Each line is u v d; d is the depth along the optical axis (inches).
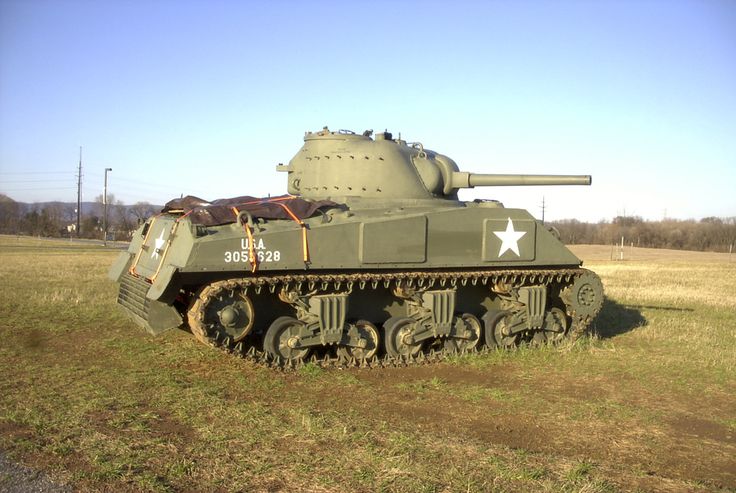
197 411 346.6
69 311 675.4
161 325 431.8
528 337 569.0
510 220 528.4
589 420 358.3
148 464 269.7
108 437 301.0
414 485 252.2
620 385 438.9
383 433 318.3
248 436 306.2
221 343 418.0
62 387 391.9
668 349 562.3
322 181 551.5
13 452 281.0
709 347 572.1
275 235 431.8
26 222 3981.3
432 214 493.0
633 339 610.9
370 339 481.4
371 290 506.3
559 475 270.7
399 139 594.6
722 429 353.1
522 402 387.9
